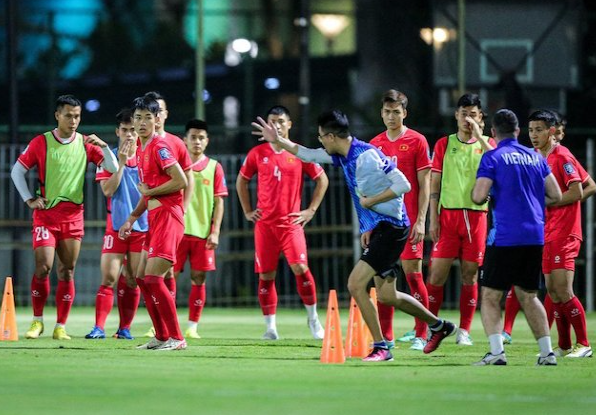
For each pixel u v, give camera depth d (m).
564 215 39.72
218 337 47.78
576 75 87.12
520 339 48.66
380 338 36.19
